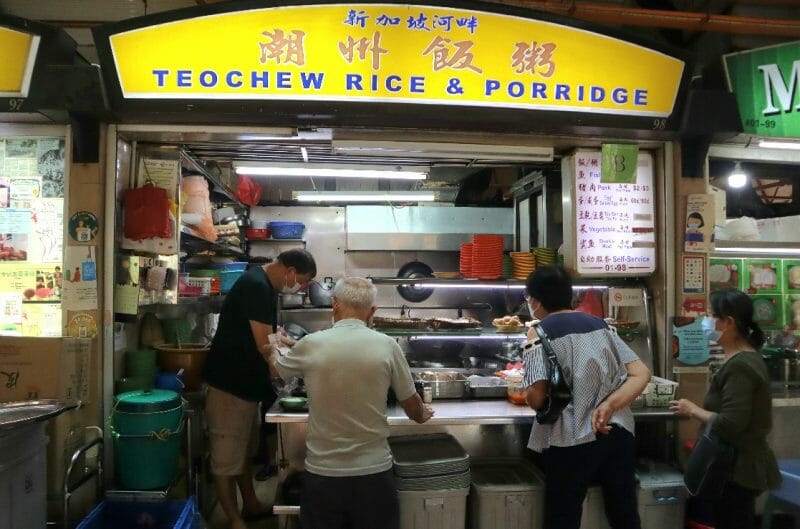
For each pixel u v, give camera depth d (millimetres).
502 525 2715
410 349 4441
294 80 2748
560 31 2875
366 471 2113
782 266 3764
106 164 2889
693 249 3250
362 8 2723
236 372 3035
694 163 3250
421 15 2756
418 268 5840
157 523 2680
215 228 4383
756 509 3184
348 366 2145
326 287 5840
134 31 2662
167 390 2900
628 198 3314
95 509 2551
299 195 5078
